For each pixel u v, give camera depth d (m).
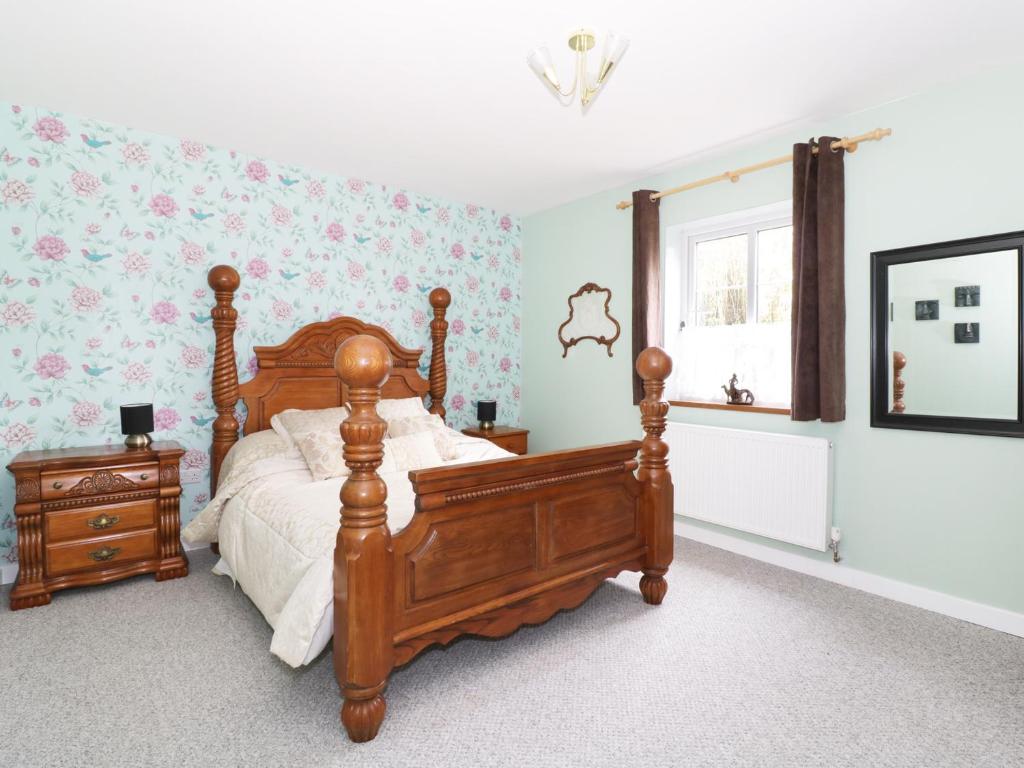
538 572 2.25
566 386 4.66
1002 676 2.12
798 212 2.99
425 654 2.28
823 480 2.98
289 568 2.13
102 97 2.83
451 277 4.62
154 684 2.03
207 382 3.53
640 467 2.73
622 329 4.18
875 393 2.87
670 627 2.51
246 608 2.67
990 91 2.48
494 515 2.11
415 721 1.85
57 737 1.74
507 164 3.74
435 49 2.34
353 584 1.69
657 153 3.52
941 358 2.66
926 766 1.66
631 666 2.19
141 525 2.97
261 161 3.67
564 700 1.97
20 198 2.94
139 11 2.09
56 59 2.45
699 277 3.88
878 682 2.08
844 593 2.88
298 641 1.83
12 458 2.96
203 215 3.47
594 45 2.24
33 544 2.68
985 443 2.54
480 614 2.05
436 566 1.93
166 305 3.37
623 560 2.59
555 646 2.34
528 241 5.02
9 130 2.90
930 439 2.71
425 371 4.52
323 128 3.19
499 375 4.98
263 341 3.72
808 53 2.35
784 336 3.39
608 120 3.04
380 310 4.23
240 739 1.75
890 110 2.80
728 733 1.80
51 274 3.04
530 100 2.81
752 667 2.18
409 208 4.36
